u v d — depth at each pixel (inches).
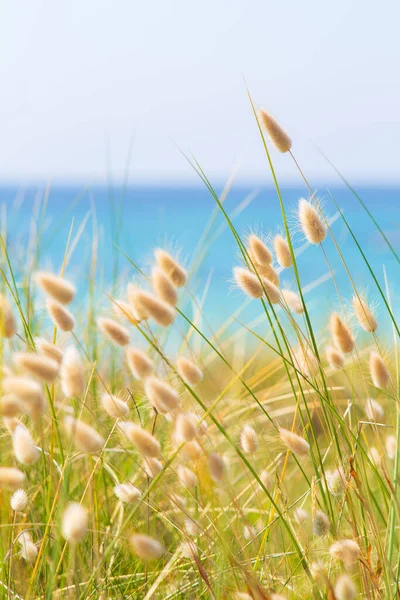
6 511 42.7
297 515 40.5
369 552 39.1
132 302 38.7
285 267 40.8
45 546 40.3
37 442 43.6
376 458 43.4
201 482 41.3
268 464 45.2
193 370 38.6
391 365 44.8
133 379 47.3
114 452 47.0
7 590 39.9
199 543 42.4
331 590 37.5
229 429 47.6
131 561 43.2
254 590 37.7
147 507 41.2
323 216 41.2
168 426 46.5
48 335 49.5
